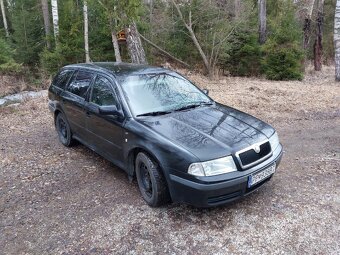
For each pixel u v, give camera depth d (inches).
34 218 154.5
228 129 156.6
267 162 150.8
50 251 131.8
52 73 597.0
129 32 408.8
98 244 134.6
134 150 165.0
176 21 604.1
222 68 631.8
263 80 568.7
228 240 133.6
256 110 337.7
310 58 858.1
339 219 144.8
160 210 156.3
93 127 197.2
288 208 154.3
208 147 139.9
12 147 250.8
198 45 571.8
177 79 202.8
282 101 373.4
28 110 359.9
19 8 891.4
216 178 134.7
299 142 245.3
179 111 174.7
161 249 130.0
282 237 134.3
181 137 147.5
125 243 134.3
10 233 144.3
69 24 634.8
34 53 805.2
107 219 150.8
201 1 568.7
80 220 151.1
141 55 421.1
